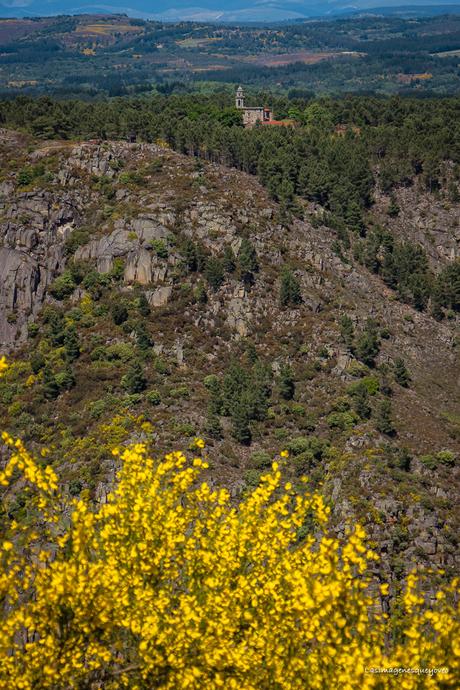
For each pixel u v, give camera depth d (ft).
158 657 87.20
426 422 385.70
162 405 366.22
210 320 435.53
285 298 456.86
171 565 92.99
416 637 79.36
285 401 384.27
